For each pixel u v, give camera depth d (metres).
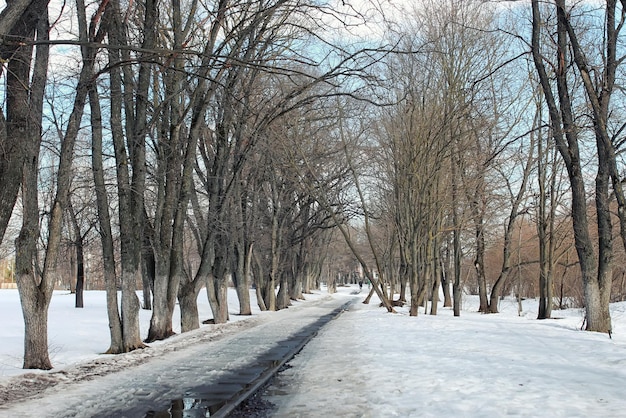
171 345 17.02
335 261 92.50
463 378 9.73
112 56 17.17
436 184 26.97
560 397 8.02
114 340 16.09
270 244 39.06
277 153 31.20
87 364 13.02
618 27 17.28
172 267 20.36
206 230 24.86
